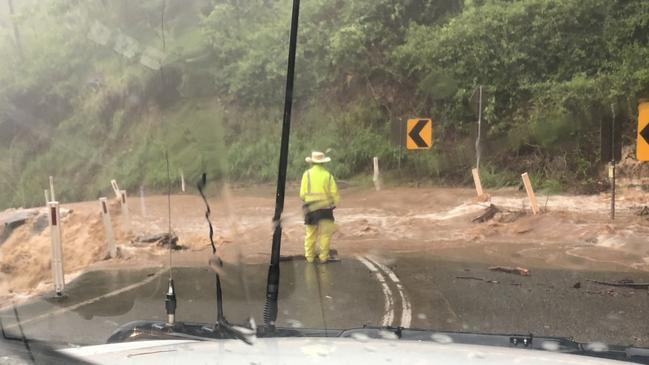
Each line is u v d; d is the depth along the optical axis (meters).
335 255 9.14
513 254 9.12
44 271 7.45
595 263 8.37
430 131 20.62
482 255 9.11
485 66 21.06
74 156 10.69
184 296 5.74
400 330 2.52
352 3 23.89
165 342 2.23
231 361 1.96
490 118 20.61
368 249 9.67
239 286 2.65
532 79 20.42
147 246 8.83
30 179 9.06
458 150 20.84
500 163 20.09
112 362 1.94
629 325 5.58
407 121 21.27
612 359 2.15
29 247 7.80
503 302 6.45
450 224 11.85
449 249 9.61
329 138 22.12
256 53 21.52
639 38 19.28
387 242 10.32
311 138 21.92
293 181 18.28
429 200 15.70
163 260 7.86
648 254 8.73
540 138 19.45
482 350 2.17
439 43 21.89
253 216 8.80
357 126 22.62
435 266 8.32
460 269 8.18
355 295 6.68
